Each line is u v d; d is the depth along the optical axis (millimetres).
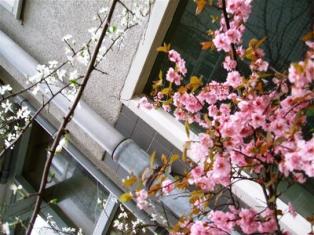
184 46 2877
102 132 3172
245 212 1825
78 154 3811
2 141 4086
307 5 2326
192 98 2160
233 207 1985
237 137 1787
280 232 1808
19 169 4715
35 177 4777
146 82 3086
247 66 2420
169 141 2961
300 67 1360
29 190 4738
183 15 2771
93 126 3203
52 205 4645
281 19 2439
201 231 1827
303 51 2395
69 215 4523
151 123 2994
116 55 3092
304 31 2365
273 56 2523
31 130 4402
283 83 1838
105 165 3615
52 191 4695
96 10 3100
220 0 2051
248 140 2076
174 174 2902
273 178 1730
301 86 1426
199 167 1890
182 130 2891
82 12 3211
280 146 1667
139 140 3205
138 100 3068
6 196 4871
